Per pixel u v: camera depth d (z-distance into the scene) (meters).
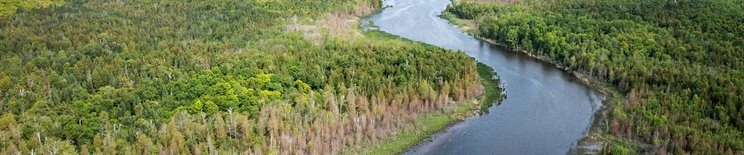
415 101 158.25
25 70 172.62
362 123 145.50
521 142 149.00
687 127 139.38
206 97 147.00
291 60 179.12
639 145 141.50
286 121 140.12
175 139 127.44
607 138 147.88
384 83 164.88
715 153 128.62
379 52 194.50
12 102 145.12
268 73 167.38
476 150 145.00
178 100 149.88
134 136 131.25
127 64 178.38
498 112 166.62
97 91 157.75
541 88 185.12
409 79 169.00
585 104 172.12
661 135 139.38
